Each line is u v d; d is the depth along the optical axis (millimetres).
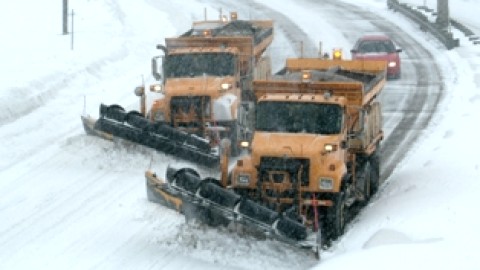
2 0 117312
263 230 40000
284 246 41250
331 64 56219
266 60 72875
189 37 66938
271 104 45812
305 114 45375
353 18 129375
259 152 43281
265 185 43031
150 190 44719
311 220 43500
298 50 102250
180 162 55000
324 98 45750
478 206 42500
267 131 45312
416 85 85812
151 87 60188
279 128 45312
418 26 122812
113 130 57156
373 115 51375
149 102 73812
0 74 76500
